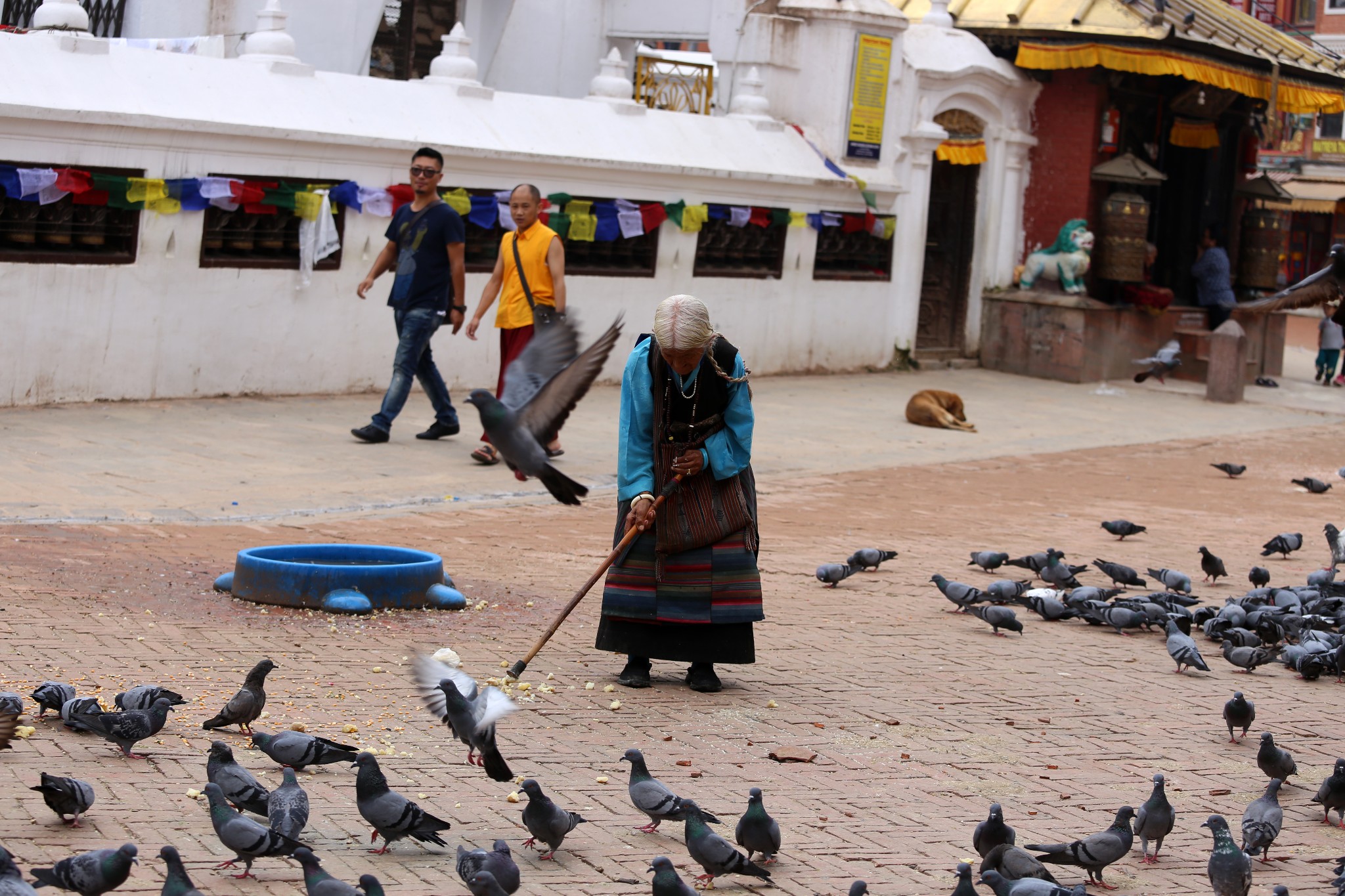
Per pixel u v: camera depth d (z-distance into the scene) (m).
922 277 26.55
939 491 15.81
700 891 5.32
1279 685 9.15
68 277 15.80
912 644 9.59
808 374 24.36
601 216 20.41
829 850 5.80
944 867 5.68
